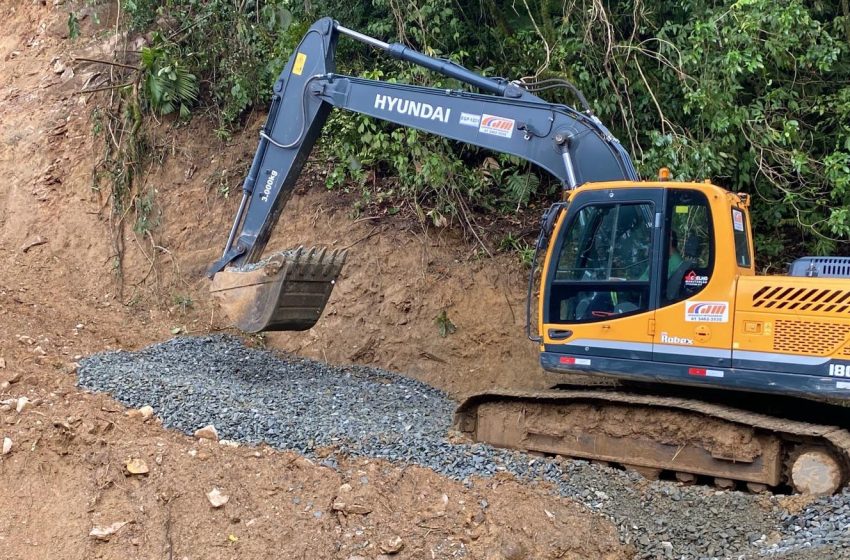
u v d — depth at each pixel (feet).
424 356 29.50
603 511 17.81
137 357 26.22
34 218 35.53
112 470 17.06
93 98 38.06
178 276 33.17
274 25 34.96
